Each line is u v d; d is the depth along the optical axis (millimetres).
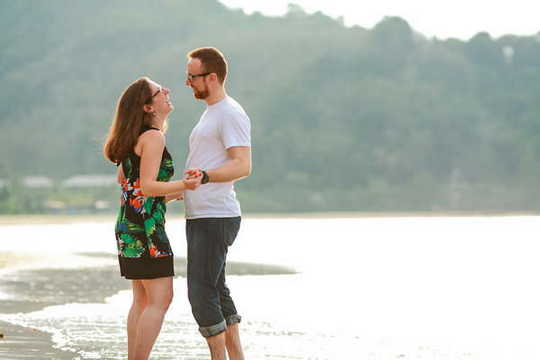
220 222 5660
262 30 176250
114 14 181125
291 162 140125
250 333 8078
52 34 180250
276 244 26531
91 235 37781
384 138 145375
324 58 160375
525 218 69250
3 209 120562
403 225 48812
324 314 9508
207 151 5762
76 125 151500
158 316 5680
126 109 5742
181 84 157375
